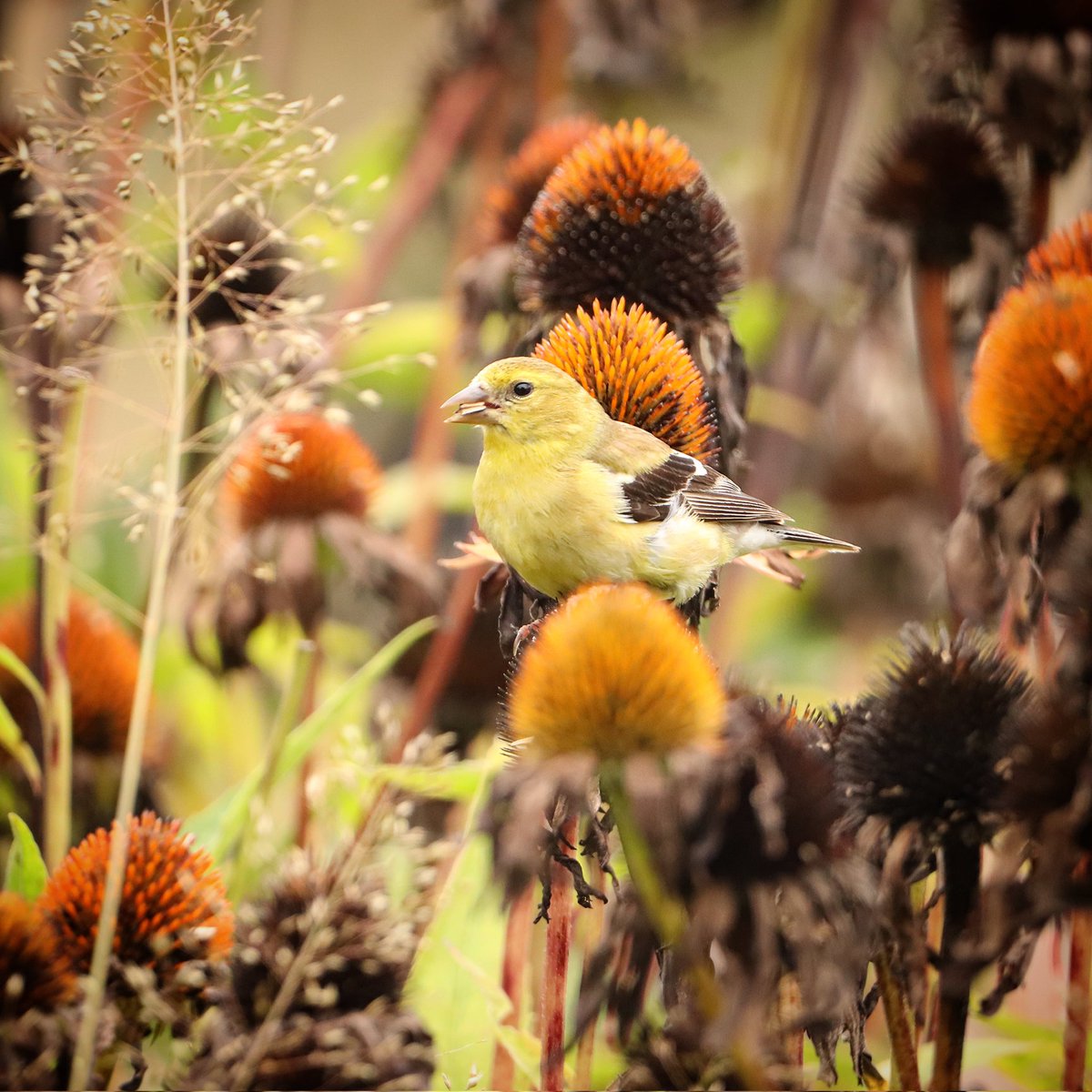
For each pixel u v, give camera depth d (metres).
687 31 5.35
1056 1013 4.33
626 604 4.12
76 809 4.32
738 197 5.43
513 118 4.97
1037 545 4.21
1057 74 4.33
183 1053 4.14
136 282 4.30
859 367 5.11
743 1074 4.11
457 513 5.30
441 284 5.74
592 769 4.11
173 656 4.44
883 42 5.10
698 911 4.10
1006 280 4.36
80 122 4.18
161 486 4.19
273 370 4.21
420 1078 4.13
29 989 4.13
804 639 5.47
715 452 4.24
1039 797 4.12
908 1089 4.16
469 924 4.26
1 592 4.45
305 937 4.13
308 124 4.22
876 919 4.12
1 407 4.44
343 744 4.32
